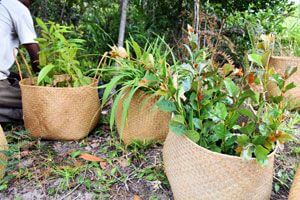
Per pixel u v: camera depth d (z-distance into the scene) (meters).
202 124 1.40
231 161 1.22
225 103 1.45
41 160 1.84
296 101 2.16
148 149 1.89
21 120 2.25
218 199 1.26
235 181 1.23
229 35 3.15
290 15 3.41
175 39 3.02
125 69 1.81
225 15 3.23
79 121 1.98
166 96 1.43
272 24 3.14
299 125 2.09
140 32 3.34
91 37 3.50
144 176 1.69
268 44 1.46
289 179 1.66
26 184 1.66
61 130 1.97
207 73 1.39
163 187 1.62
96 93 2.06
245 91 1.33
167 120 1.85
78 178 1.68
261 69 1.48
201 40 2.75
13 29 2.12
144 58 1.82
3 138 1.68
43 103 1.90
